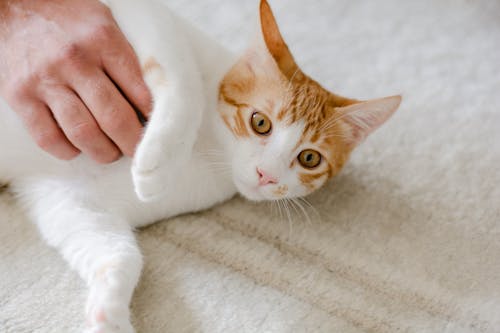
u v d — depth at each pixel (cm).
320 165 50
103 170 49
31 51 48
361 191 55
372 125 51
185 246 50
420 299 48
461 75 64
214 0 68
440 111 60
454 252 51
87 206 49
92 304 44
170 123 44
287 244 51
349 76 63
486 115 60
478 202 54
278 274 49
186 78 47
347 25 68
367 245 51
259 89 49
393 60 65
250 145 49
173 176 46
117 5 50
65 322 45
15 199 51
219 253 49
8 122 49
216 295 47
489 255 51
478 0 71
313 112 49
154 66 46
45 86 47
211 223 51
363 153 57
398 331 47
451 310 48
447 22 69
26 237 49
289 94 49
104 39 47
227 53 54
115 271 45
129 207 49
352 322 47
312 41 65
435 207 54
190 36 52
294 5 69
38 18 49
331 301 48
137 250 47
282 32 66
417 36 67
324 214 53
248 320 46
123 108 46
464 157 57
